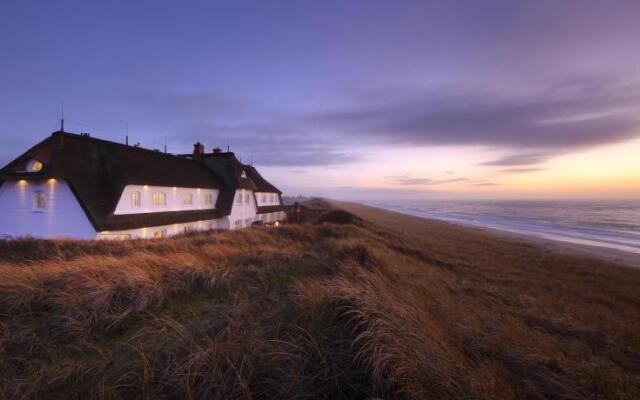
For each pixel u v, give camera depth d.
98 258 8.18
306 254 10.24
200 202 27.64
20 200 18.34
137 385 3.44
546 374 4.68
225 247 11.12
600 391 4.71
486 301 10.92
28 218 18.17
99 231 17.53
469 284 13.57
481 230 52.91
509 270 20.12
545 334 7.91
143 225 20.12
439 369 3.47
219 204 29.47
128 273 6.14
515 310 10.18
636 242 44.09
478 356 4.89
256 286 6.45
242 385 3.12
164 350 3.98
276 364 3.52
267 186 41.28
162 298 5.71
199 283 6.67
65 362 3.98
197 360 3.51
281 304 5.07
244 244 13.27
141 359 3.89
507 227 64.19
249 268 7.71
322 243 15.09
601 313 11.95
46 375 3.68
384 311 4.44
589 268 23.25
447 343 4.66
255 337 3.95
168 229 22.77
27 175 17.62
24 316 5.01
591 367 5.48
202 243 13.02
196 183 26.55
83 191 17.92
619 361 6.77
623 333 9.02
